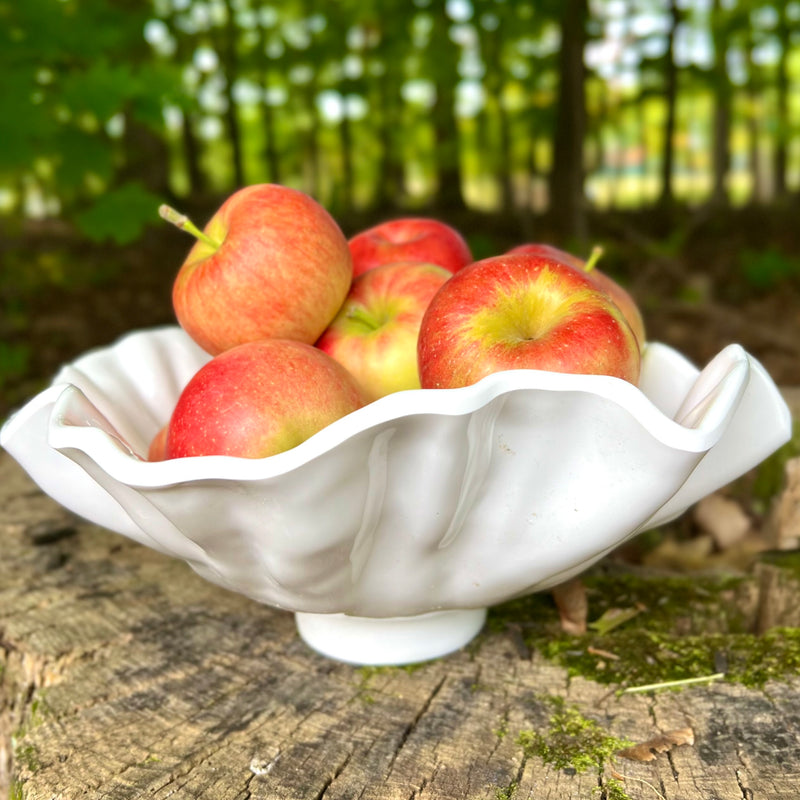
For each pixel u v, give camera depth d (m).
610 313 0.29
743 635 0.36
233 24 3.15
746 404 0.30
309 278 0.34
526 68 2.80
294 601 0.28
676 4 2.59
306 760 0.28
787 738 0.29
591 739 0.29
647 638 0.36
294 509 0.24
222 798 0.26
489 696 0.32
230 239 0.34
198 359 0.41
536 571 0.28
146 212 1.12
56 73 1.03
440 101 3.51
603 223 2.96
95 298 2.02
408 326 0.35
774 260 2.08
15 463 0.59
